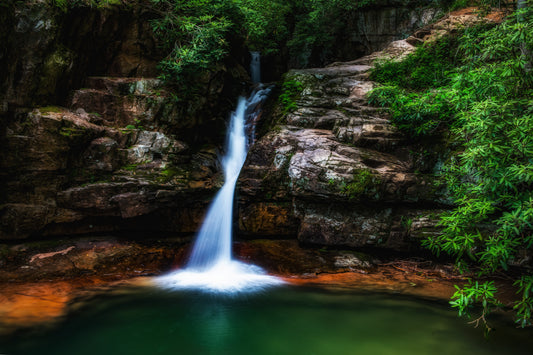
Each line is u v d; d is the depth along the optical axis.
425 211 7.07
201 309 5.29
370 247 7.20
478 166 4.35
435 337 4.52
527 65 4.74
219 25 8.58
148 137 8.00
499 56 4.80
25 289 5.46
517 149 3.88
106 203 7.10
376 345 4.33
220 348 4.25
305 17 16.06
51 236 7.08
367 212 7.29
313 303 5.52
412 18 14.36
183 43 8.91
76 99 7.68
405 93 8.21
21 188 6.71
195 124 9.05
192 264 7.01
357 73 10.12
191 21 8.56
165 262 6.90
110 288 5.86
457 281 6.32
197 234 7.76
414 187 7.01
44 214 6.82
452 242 4.41
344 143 7.88
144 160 7.85
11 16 6.29
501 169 4.02
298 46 16.38
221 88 9.52
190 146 9.11
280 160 7.76
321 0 14.84
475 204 4.17
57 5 6.90
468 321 4.93
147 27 8.63
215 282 6.29
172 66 8.44
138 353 4.11
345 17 15.89
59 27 7.03
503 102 4.34
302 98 9.27
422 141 7.59
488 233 6.32
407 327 4.79
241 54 12.87
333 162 7.24
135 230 7.77
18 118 6.64
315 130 8.37
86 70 8.15
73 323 4.70
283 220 7.73
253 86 11.37
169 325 4.79
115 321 4.84
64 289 5.60
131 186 7.22
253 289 6.01
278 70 16.72
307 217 7.43
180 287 6.05
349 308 5.35
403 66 9.67
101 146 7.33
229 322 4.90
